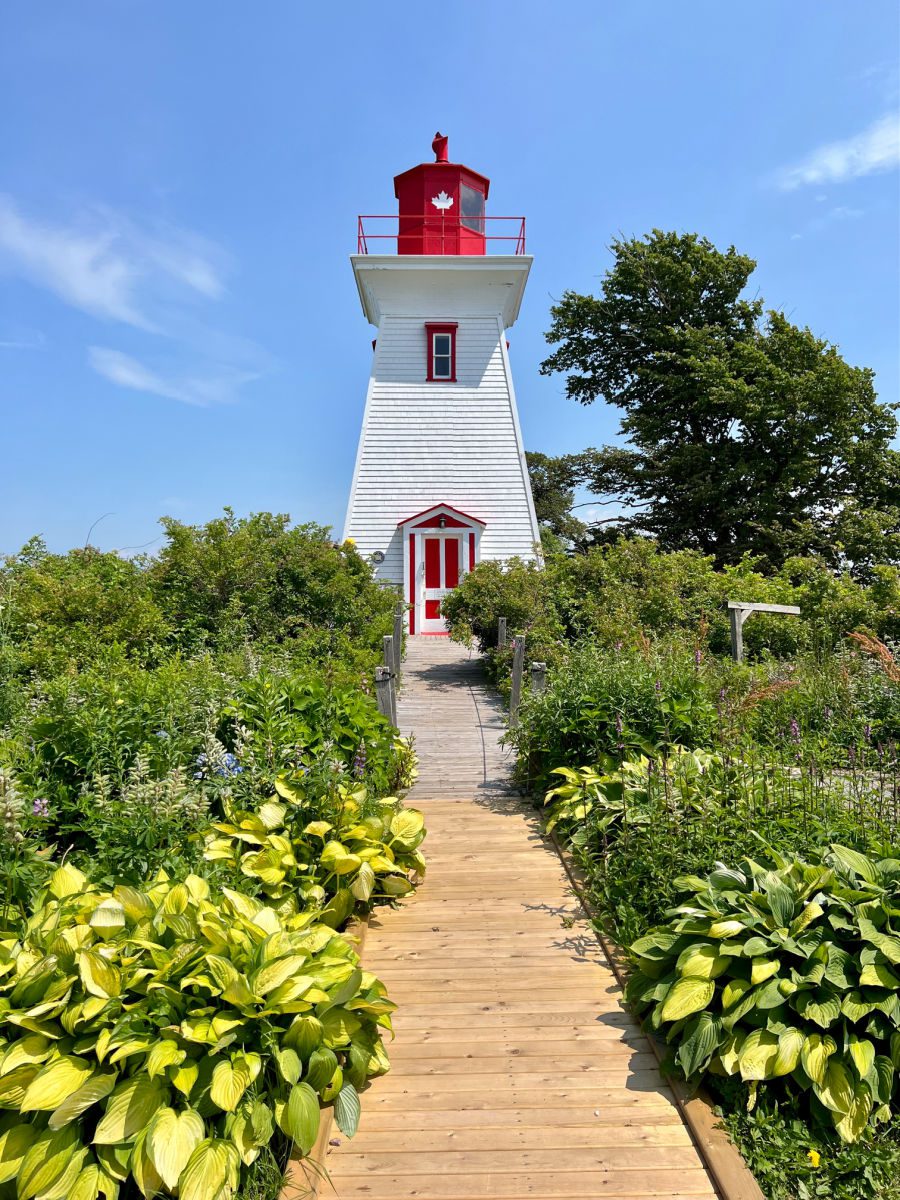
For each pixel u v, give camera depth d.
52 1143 2.99
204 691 6.69
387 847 5.82
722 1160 3.38
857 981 3.73
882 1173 3.32
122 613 11.43
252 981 3.52
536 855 6.63
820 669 10.52
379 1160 3.44
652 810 5.35
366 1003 3.88
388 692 9.08
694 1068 3.71
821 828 5.01
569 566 15.48
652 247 28.45
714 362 26.38
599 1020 4.43
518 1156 3.47
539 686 8.87
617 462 31.94
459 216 22.00
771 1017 3.71
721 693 7.55
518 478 21.20
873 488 27.25
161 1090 3.13
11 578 12.02
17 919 4.02
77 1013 3.20
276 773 5.84
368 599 16.84
